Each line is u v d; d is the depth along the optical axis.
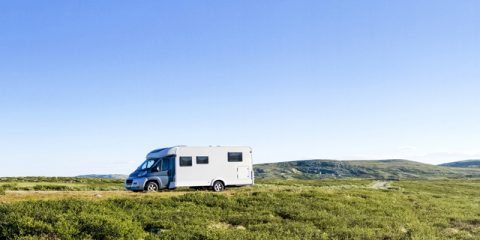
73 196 26.23
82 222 17.61
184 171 32.41
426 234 20.94
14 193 27.88
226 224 21.47
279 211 24.83
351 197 32.38
